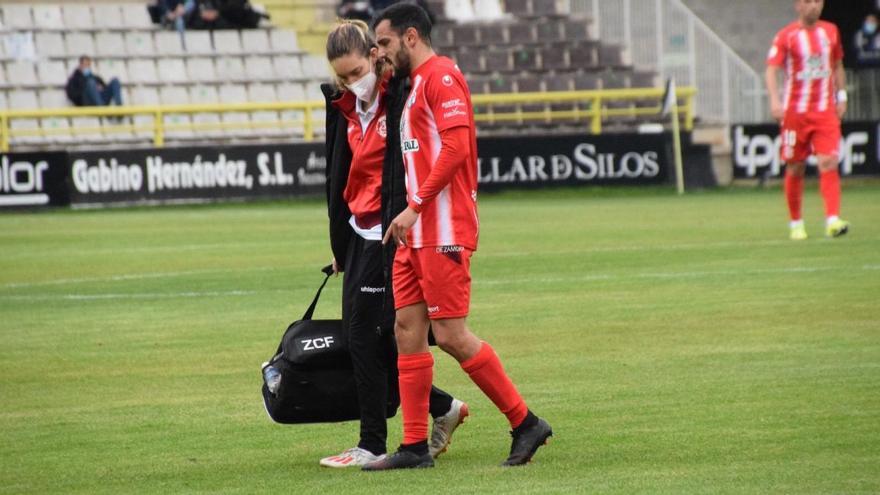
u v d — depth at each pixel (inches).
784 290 1603.1
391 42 791.1
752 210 3041.3
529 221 2837.1
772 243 2185.0
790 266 1840.6
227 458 864.9
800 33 2134.6
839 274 1732.3
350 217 836.6
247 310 1584.6
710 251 2090.3
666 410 971.3
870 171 3934.5
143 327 1466.5
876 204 3085.6
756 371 1115.9
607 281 1758.1
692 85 4325.8
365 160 817.5
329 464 825.5
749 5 4751.5
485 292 1684.3
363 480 787.4
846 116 4343.0
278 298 1685.5
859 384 1043.3
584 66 4581.7
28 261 2212.1
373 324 818.8
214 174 3585.1
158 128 3752.5
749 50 4753.9
